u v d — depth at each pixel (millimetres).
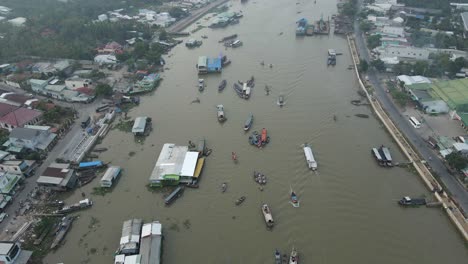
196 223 58812
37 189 64625
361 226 57969
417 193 64188
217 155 74312
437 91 90312
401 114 86625
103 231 57438
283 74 110250
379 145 77250
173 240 55750
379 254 53312
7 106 85688
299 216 59688
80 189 66125
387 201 62688
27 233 56656
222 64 116938
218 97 97938
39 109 88000
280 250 53875
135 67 113562
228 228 57750
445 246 54562
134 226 56062
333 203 62281
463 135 77438
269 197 63531
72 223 58875
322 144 77438
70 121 84625
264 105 93062
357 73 108125
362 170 69875
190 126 85000
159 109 92750
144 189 66188
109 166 71750
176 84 106312
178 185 66688
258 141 77125
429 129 80312
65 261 52375
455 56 109688
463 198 61312
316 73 110938
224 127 84188
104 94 96812
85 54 119812
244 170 70062
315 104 93188
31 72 109500
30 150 73500
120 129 84188
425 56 113875
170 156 71750
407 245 54688
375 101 92438
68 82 98812
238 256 53094
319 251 53625
